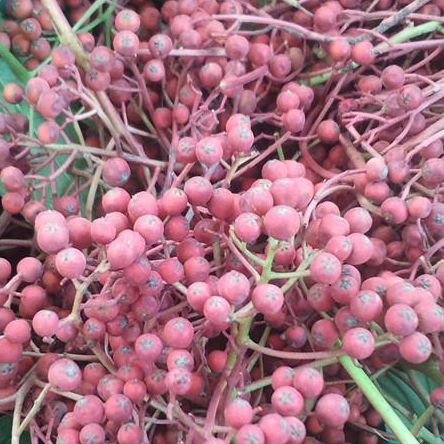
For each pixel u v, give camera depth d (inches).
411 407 8.3
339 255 6.1
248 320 6.3
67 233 6.1
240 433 5.4
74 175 8.7
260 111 9.3
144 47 8.8
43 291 7.0
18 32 9.3
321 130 8.7
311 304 6.6
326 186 7.4
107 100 8.3
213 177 8.1
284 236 5.8
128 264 5.9
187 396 6.5
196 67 8.8
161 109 8.7
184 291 6.3
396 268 7.8
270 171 6.6
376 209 7.7
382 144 8.4
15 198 7.6
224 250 7.1
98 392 6.4
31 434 6.6
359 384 6.7
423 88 9.1
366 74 9.5
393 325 6.0
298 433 5.7
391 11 9.4
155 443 7.1
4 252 8.9
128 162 8.5
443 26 9.4
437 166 7.5
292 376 6.0
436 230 7.6
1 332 6.9
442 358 6.7
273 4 9.6
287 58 8.8
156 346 6.0
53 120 7.8
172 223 6.4
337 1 9.3
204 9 9.3
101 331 6.3
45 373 6.9
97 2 9.5
